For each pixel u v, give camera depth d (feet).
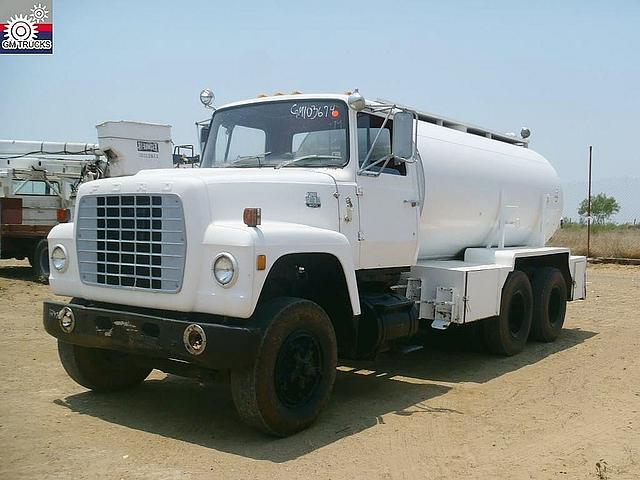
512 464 15.71
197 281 16.44
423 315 24.73
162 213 16.81
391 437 17.57
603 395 21.86
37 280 49.85
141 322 17.11
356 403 20.76
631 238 79.66
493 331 27.45
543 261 32.35
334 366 18.31
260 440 17.12
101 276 18.20
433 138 26.22
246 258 15.89
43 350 26.89
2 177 51.03
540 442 17.26
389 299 21.62
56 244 19.42
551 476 14.97
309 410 17.69
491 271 25.95
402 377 24.36
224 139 22.66
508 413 19.86
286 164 20.83
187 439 17.15
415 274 24.98
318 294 19.89
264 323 16.38
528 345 30.73
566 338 32.32
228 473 14.93
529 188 32.19
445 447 16.88
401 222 22.50
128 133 49.96
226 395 21.31
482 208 28.48
